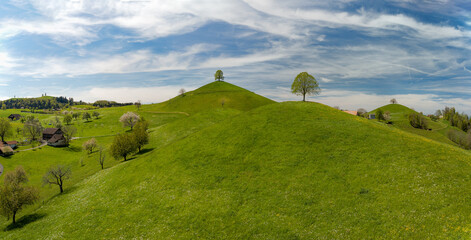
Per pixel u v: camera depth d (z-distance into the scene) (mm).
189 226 31109
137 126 117000
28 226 39219
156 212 35125
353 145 44875
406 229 25688
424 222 26109
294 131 53188
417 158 38375
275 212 31969
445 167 35125
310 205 32406
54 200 50094
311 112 63312
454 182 31578
